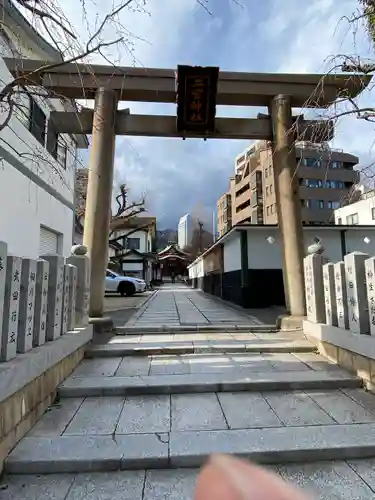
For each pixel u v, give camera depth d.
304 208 27.80
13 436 2.29
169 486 2.00
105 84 5.49
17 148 6.50
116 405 3.04
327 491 1.93
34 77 4.71
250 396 3.23
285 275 6.05
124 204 17.34
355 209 17.72
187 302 11.75
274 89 6.14
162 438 2.41
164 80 6.01
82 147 9.58
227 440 2.38
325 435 2.43
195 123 6.03
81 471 2.15
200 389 3.33
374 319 3.33
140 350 4.47
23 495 1.92
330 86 5.52
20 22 3.89
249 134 6.36
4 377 2.14
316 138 4.36
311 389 3.38
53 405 3.04
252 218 34.09
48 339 3.39
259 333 5.56
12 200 6.37
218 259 14.23
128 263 25.52
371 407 2.94
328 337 4.20
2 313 2.38
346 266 3.83
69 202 9.97
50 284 3.45
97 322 5.45
